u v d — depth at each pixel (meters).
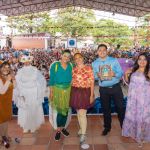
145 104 4.46
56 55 20.23
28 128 5.26
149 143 4.66
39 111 5.32
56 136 4.90
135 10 27.94
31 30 42.72
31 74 5.14
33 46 32.31
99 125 5.65
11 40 33.72
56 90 4.74
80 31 45.84
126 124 4.68
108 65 4.75
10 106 4.62
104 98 4.91
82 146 4.54
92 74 4.61
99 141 4.79
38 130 5.43
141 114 4.47
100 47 4.73
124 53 20.72
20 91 5.12
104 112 5.02
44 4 27.67
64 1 28.39
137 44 39.94
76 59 4.61
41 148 4.57
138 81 4.46
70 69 4.75
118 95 4.84
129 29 48.38
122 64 7.98
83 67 4.61
